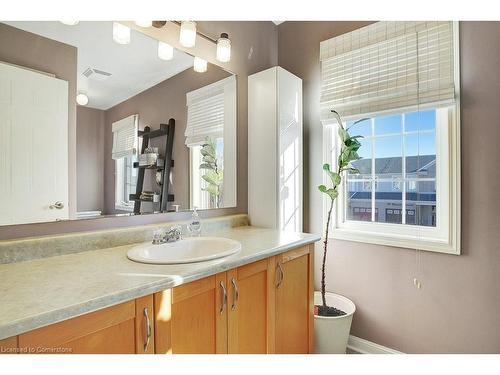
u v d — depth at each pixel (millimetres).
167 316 987
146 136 1606
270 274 1398
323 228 2154
